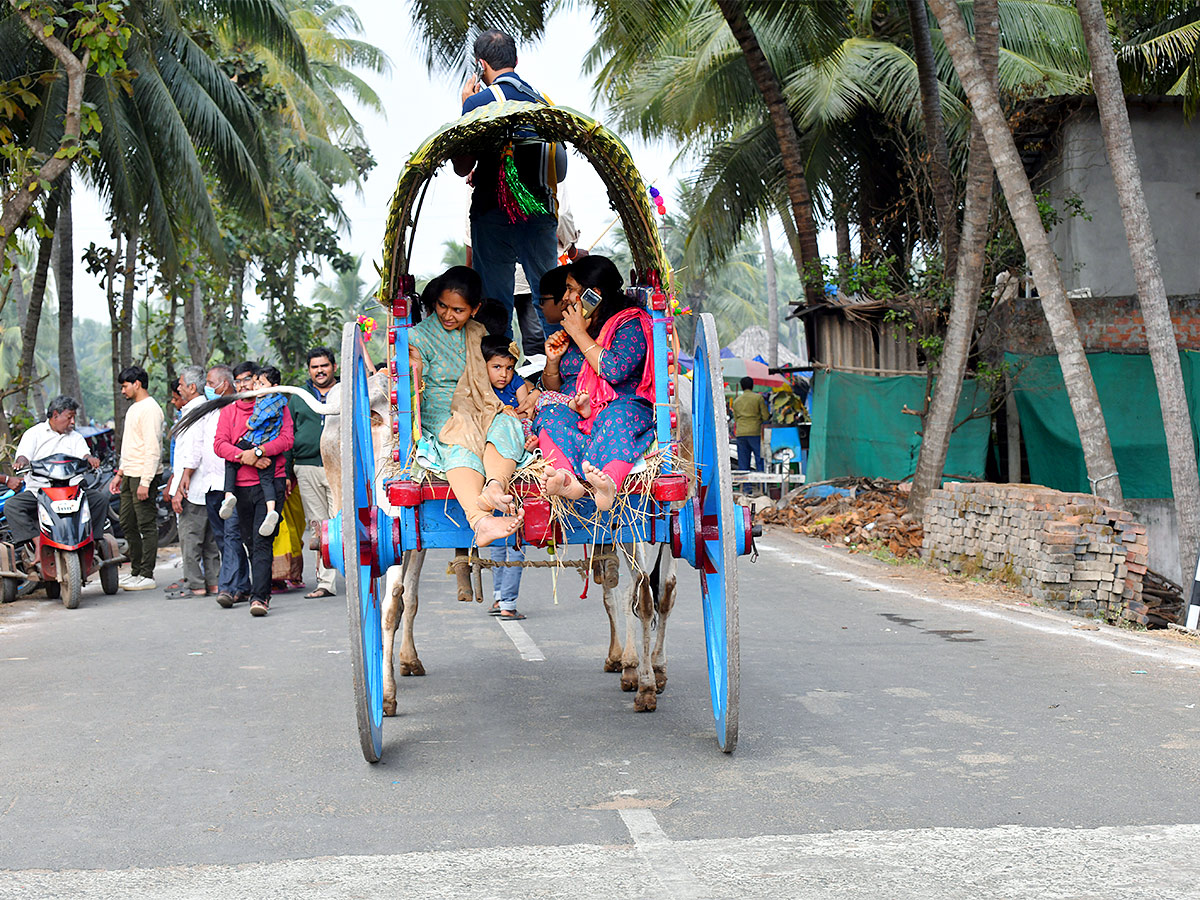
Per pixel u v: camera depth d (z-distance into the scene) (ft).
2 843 14.38
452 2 52.95
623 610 21.66
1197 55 54.44
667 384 18.39
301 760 18.02
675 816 15.01
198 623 32.09
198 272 72.79
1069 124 59.21
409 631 24.29
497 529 17.01
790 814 15.01
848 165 74.38
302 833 14.62
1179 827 14.33
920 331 55.16
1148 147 59.41
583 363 19.54
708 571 18.53
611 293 19.19
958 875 12.83
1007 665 24.99
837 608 33.47
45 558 36.52
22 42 56.70
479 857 13.66
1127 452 51.31
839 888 12.50
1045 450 53.06
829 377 59.98
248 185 69.26
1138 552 35.24
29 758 18.31
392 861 13.58
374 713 17.70
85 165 61.98
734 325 174.60
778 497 72.38
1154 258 37.86
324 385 36.70
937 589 37.52
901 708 20.89
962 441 56.90
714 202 73.97
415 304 19.53
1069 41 70.64
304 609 34.47
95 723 20.62
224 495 35.96
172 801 16.02
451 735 19.51
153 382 135.64
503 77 21.68
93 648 28.43
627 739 19.01
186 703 22.13
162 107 61.36
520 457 18.08
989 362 55.26
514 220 22.12
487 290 23.07
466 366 18.53
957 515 42.04
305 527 39.68
